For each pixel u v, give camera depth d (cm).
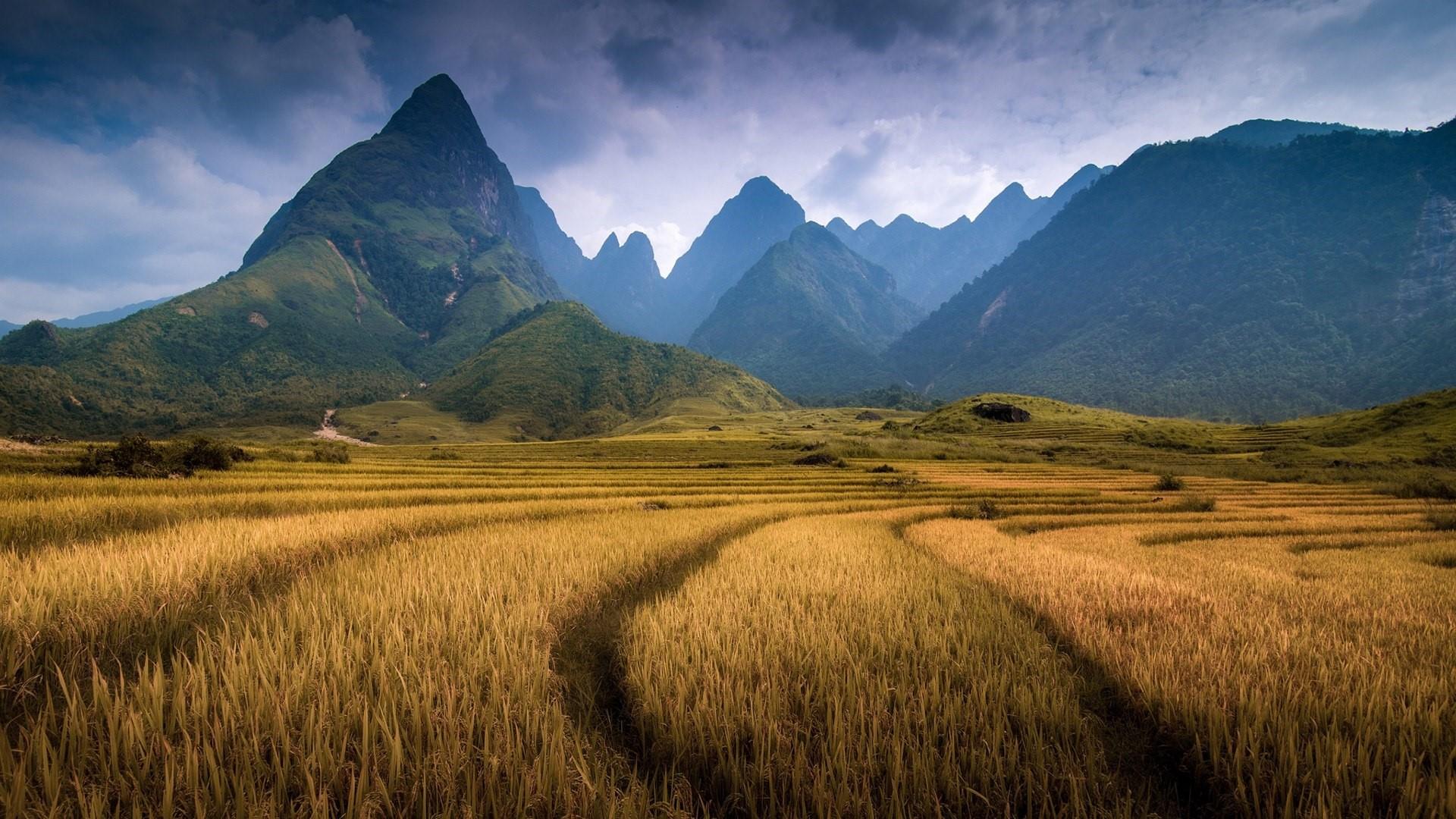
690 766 492
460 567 1053
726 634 722
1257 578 1281
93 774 408
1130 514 3006
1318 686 583
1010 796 460
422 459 6700
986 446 9525
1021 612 941
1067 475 5581
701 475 4912
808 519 2409
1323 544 2219
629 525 1842
